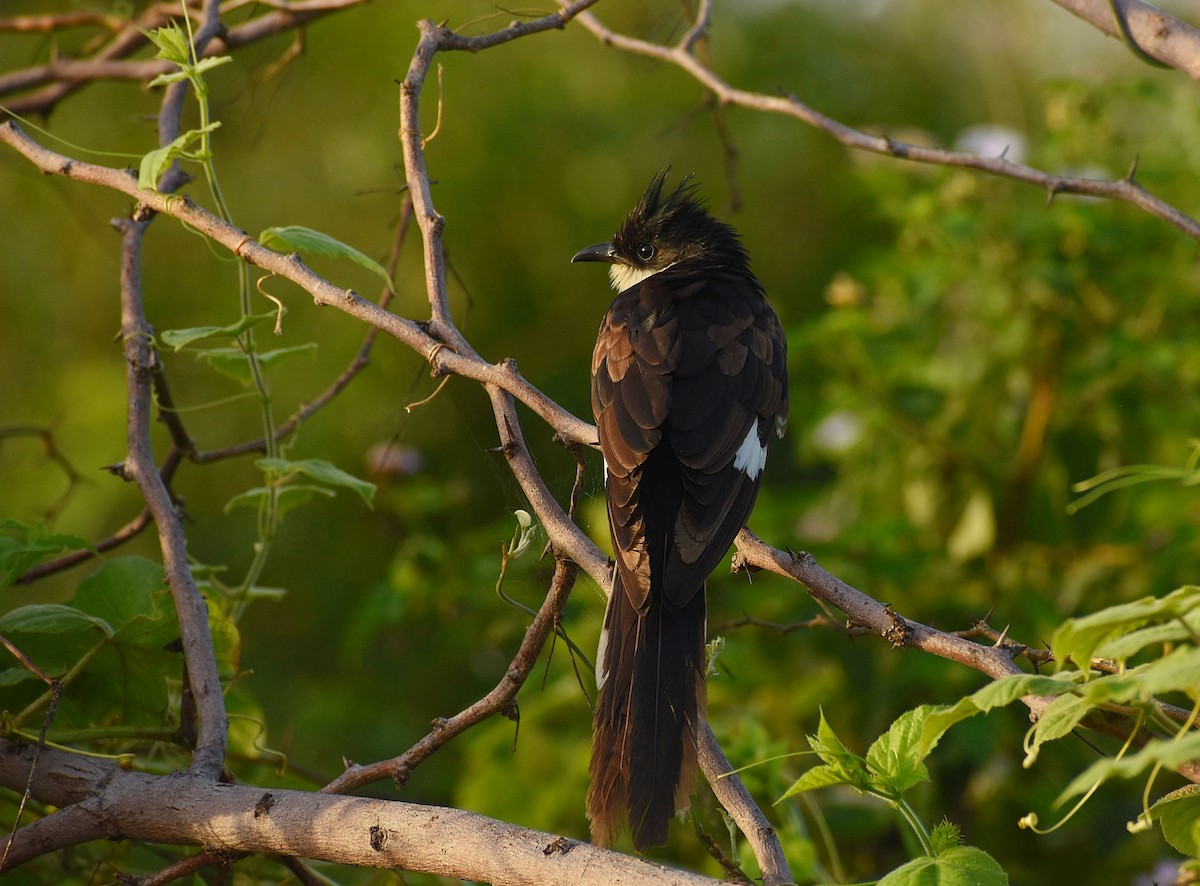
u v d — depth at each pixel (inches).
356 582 629.6
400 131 277.6
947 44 867.4
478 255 760.3
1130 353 423.8
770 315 332.2
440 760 517.3
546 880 186.2
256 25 398.3
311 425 671.8
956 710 169.5
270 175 726.5
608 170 796.6
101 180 268.5
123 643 273.0
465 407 597.9
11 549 273.6
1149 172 452.1
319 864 354.3
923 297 446.9
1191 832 189.3
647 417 287.0
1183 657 156.3
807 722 410.6
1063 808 387.9
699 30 356.2
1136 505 441.4
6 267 687.7
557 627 237.8
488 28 744.3
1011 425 462.6
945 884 177.8
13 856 224.2
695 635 245.6
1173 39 246.8
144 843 321.4
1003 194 468.1
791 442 671.8
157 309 703.7
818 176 818.8
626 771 221.6
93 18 410.9
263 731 322.3
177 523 266.4
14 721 241.8
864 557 422.9
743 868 287.7
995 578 436.5
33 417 673.0
